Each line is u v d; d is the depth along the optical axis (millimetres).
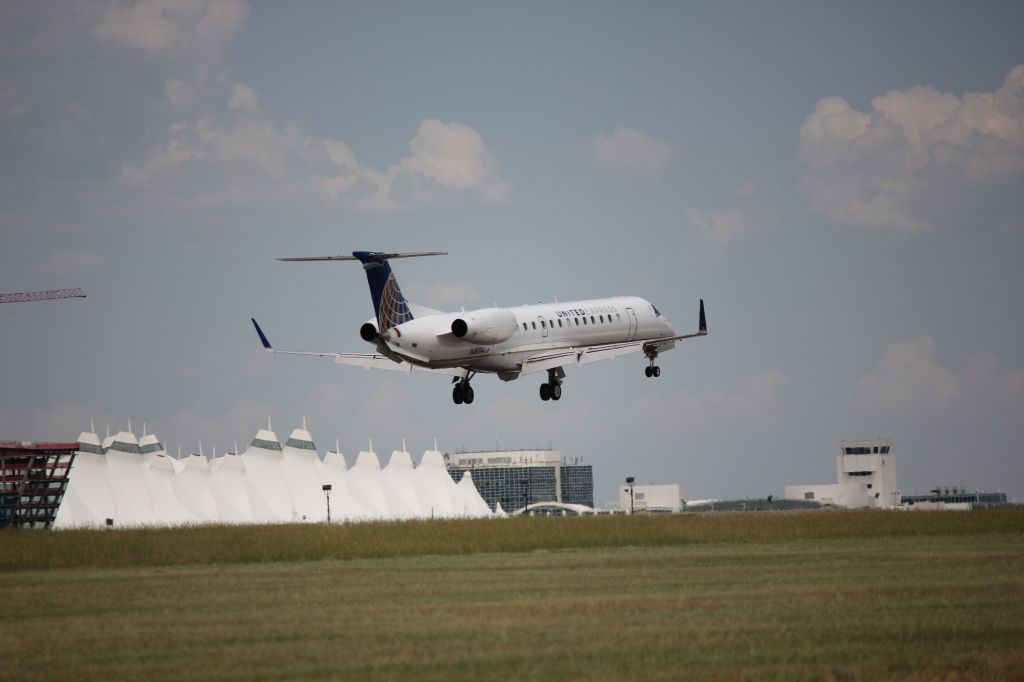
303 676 80625
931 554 152125
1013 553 151750
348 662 84500
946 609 103000
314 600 115625
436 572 141375
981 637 91000
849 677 79688
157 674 81875
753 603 107500
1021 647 87812
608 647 88250
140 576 143375
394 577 136125
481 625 97875
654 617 100562
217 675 81250
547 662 83688
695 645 88688
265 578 138250
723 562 147125
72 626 101500
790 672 80562
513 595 116500
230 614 106875
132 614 108438
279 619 103125
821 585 119750
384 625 98750
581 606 107000
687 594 114562
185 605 114000
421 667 82562
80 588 130125
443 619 101188
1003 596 110188
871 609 103312
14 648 91438
